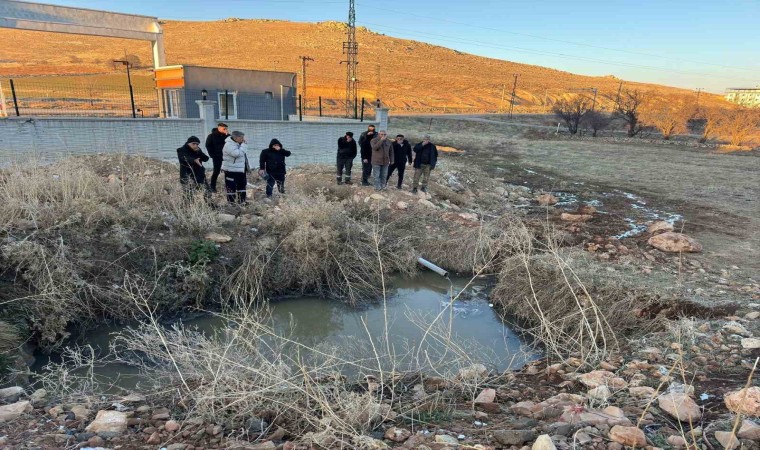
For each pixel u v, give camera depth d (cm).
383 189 1123
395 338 604
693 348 461
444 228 969
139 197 793
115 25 1964
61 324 546
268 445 279
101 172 980
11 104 2608
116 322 600
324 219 812
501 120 4962
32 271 570
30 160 824
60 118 1057
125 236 670
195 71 1992
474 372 422
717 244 909
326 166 1444
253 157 1380
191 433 298
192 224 746
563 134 3956
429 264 834
